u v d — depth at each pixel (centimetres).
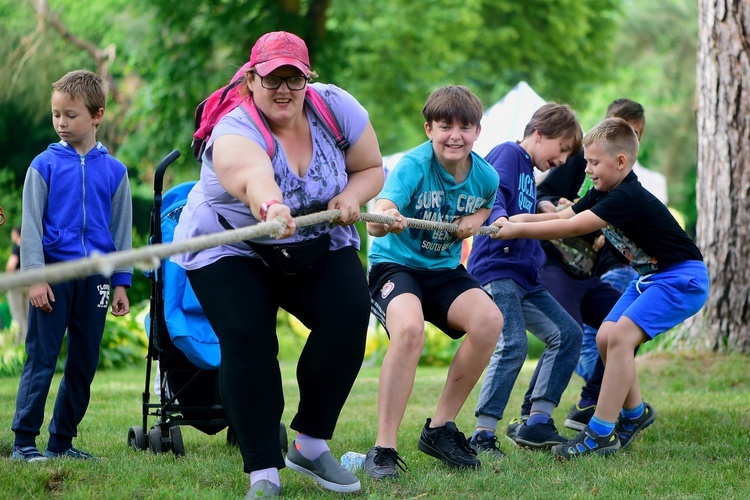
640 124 697
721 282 1005
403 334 470
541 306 584
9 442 541
